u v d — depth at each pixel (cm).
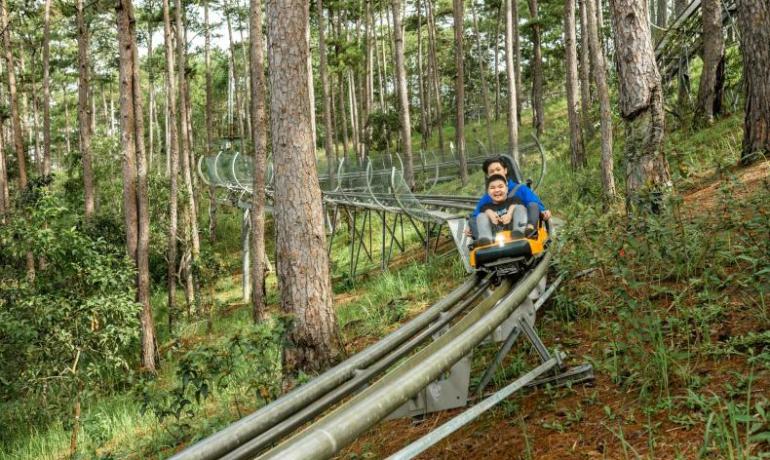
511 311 528
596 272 726
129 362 1669
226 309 2336
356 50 3588
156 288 3011
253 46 1572
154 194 2809
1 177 2891
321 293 883
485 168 773
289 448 281
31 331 1296
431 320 649
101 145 3612
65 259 1480
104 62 5250
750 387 390
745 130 1054
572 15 1989
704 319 503
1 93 5012
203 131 6184
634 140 889
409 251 2017
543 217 732
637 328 489
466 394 499
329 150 3094
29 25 4025
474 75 6662
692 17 2061
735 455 336
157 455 775
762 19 1009
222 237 3875
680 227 658
